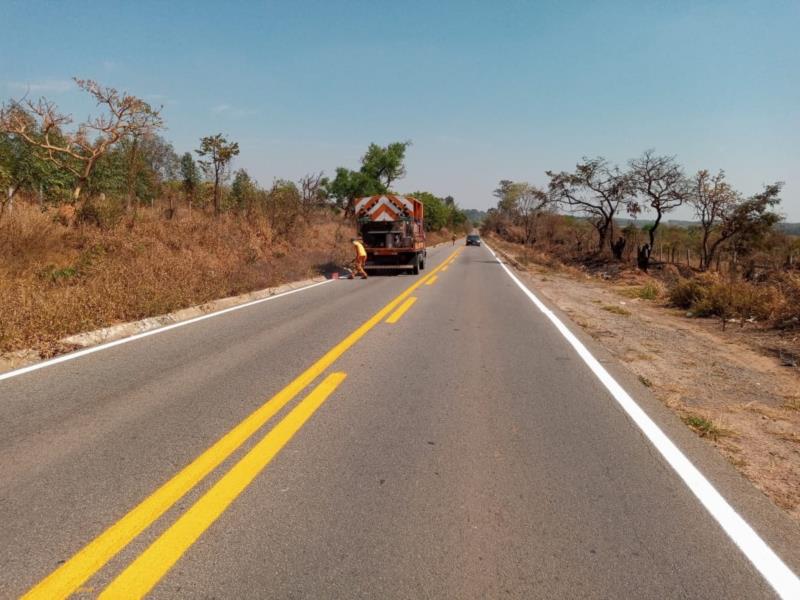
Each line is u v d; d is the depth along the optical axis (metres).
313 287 16.33
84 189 16.66
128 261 12.83
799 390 6.32
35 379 5.95
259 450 4.09
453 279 20.05
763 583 2.64
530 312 11.70
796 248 36.50
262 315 10.59
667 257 50.31
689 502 3.43
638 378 6.48
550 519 3.18
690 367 7.34
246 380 5.97
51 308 8.14
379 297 13.78
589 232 58.75
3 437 4.30
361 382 5.96
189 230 17.86
